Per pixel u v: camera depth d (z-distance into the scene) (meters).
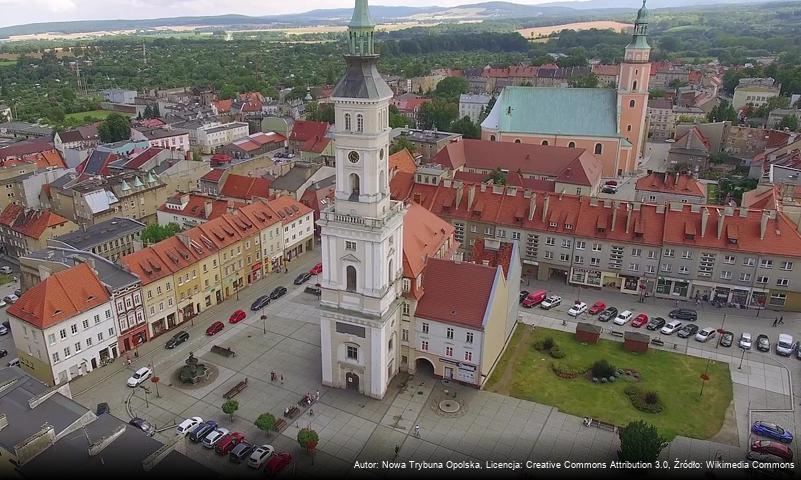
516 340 100.69
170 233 122.38
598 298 116.44
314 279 124.81
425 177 134.38
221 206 137.38
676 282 114.88
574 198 122.62
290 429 78.69
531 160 175.25
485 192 129.00
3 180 162.25
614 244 116.31
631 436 69.56
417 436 77.31
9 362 94.81
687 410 82.62
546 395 86.00
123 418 81.00
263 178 157.00
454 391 86.88
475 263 97.62
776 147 196.50
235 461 72.69
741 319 107.69
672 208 115.62
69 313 88.06
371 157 76.12
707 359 95.12
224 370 92.31
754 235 109.50
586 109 197.88
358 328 82.94
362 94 73.19
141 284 98.50
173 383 88.88
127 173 163.88
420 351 89.75
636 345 96.94
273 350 98.06
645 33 192.12
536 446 75.62
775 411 82.44
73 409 61.78
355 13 72.69
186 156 184.38
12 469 55.66
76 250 109.00
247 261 121.69
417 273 88.12
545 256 122.94
